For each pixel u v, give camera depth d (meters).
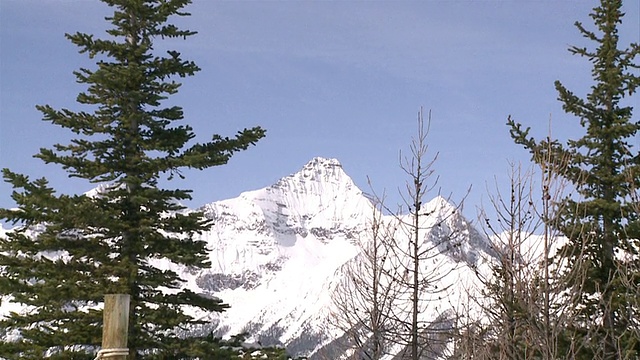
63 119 22.58
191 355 21.36
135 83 23.39
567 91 23.95
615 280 18.16
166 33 24.98
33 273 21.41
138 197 21.78
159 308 21.64
